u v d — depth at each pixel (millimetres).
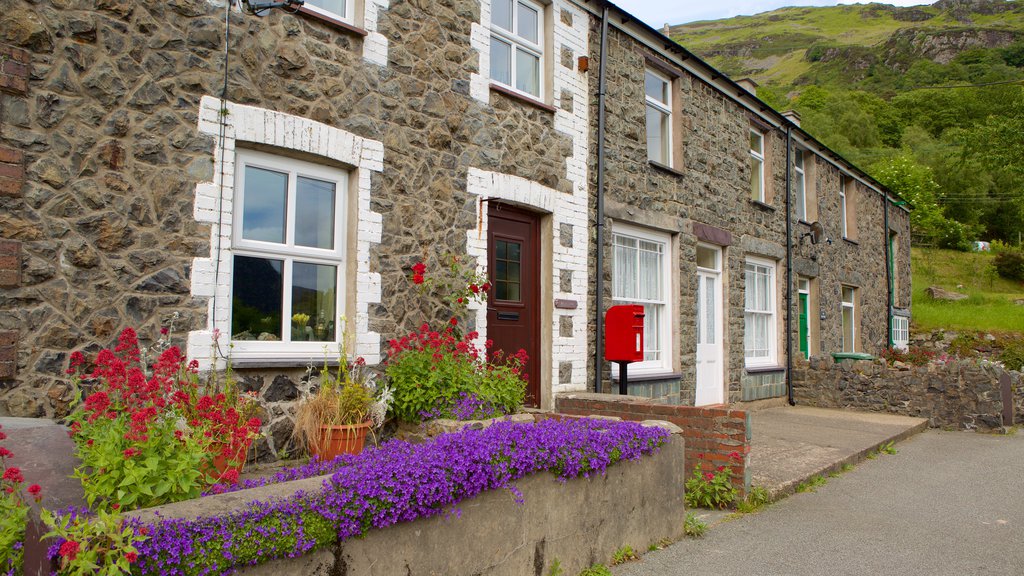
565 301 8086
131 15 4816
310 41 5770
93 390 4391
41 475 3428
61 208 4469
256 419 4148
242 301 5449
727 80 11281
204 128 5102
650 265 9969
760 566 4523
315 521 2840
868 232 18141
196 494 3160
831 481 7164
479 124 7195
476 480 3473
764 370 12477
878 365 12234
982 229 45156
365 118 6129
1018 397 12383
